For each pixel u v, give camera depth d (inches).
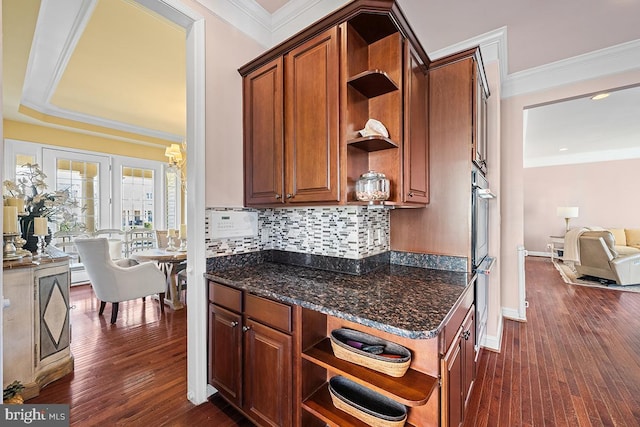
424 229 78.6
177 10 65.9
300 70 65.4
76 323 117.1
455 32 92.0
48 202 92.0
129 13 83.1
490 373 83.7
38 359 74.2
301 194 65.6
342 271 72.7
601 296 158.2
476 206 77.8
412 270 75.6
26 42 87.2
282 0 81.4
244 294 61.7
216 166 74.2
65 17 83.8
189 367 71.4
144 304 142.9
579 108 158.6
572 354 94.3
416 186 68.9
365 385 44.3
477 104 75.3
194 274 70.7
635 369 85.2
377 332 53.1
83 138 175.5
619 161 264.7
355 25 59.9
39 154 159.2
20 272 71.2
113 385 76.0
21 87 114.7
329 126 60.2
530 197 307.7
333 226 74.5
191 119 71.2
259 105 75.5
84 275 177.0
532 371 84.6
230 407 68.6
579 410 68.2
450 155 74.8
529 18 85.4
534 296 158.9
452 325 49.4
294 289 58.3
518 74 118.6
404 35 62.6
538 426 63.5
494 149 99.9
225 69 76.5
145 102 149.9
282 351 54.7
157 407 68.2
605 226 270.5
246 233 81.7
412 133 66.4
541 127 193.2
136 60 109.6
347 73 58.3
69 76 121.8
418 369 47.3
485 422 64.9
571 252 223.0
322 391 56.2
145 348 96.0
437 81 76.3
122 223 191.6
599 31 91.5
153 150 207.2
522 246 122.3
